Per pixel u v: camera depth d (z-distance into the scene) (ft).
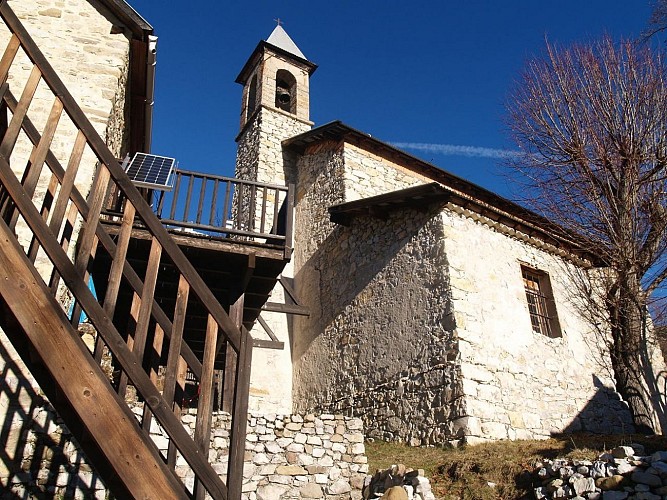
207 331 9.45
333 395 33.14
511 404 25.84
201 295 9.61
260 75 53.06
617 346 25.31
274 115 49.42
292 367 39.04
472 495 18.56
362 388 30.73
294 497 20.59
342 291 35.45
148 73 26.17
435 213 29.37
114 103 23.41
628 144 25.22
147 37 24.44
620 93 26.30
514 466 19.35
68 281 8.76
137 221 18.29
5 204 11.60
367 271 33.40
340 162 39.42
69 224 11.63
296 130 49.88
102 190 9.77
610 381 31.86
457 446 23.61
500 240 30.99
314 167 43.55
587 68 27.58
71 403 8.02
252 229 19.72
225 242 19.03
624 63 26.78
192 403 31.04
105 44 23.84
